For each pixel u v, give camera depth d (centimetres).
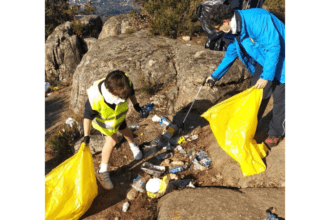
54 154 430
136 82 525
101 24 1166
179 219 258
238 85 489
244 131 321
